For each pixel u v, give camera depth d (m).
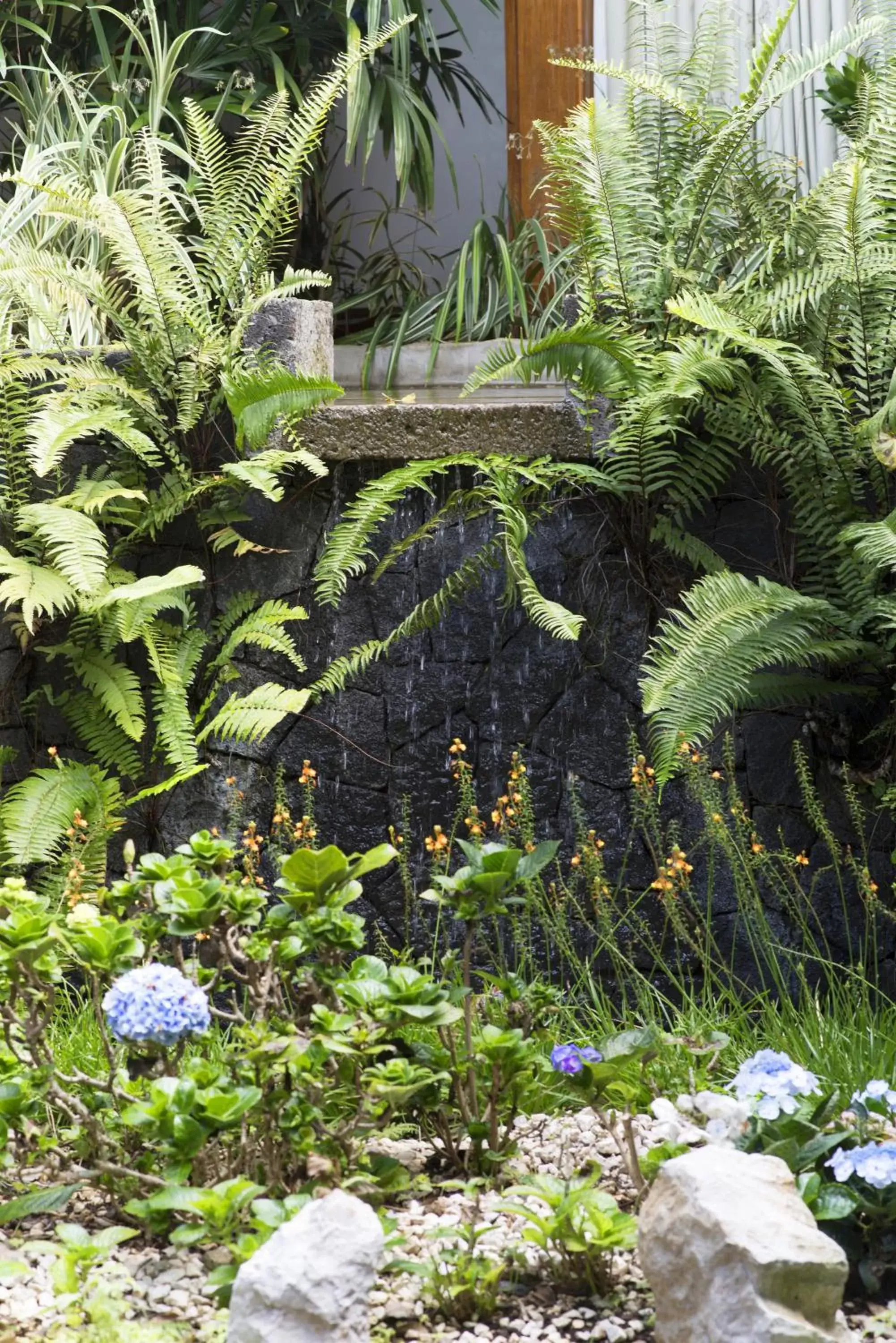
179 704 3.66
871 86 3.68
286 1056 2.20
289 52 6.23
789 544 3.59
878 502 3.44
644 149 3.80
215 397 3.79
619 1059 2.25
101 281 3.88
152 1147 2.43
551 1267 2.14
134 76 5.93
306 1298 1.79
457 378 5.34
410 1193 2.48
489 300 5.49
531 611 3.24
